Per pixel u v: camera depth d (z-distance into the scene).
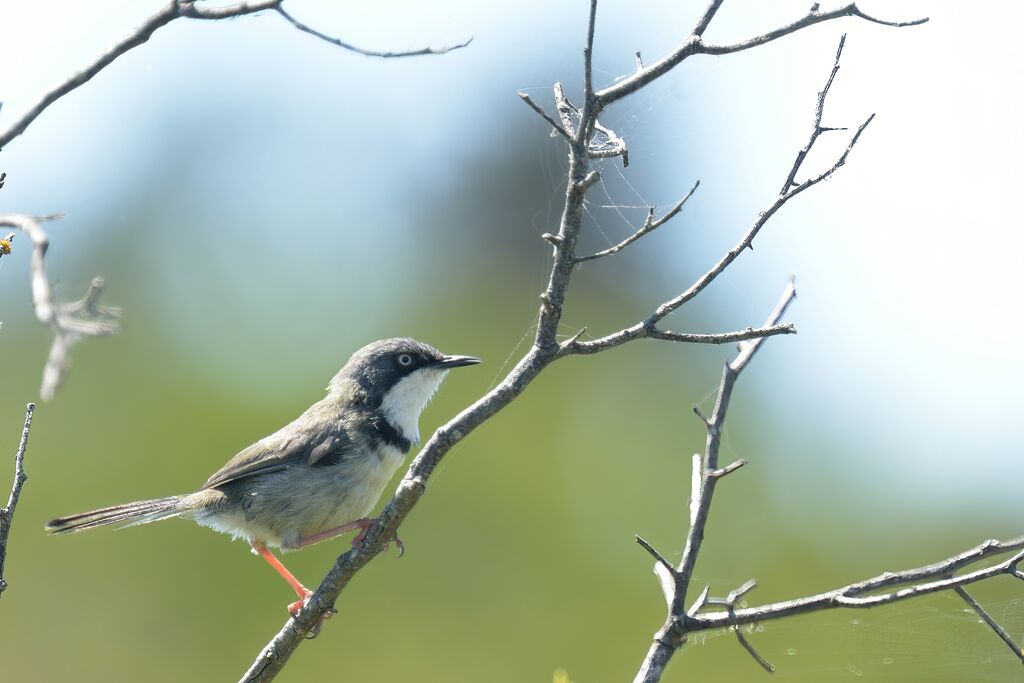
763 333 5.38
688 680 12.91
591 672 14.09
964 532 14.84
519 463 16.52
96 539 14.48
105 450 15.33
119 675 13.46
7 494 14.58
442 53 5.66
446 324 20.23
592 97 5.23
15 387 15.32
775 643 10.02
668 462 16.62
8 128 5.07
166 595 14.06
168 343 17.05
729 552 15.12
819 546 14.98
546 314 5.57
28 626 13.74
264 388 16.84
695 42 5.31
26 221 4.22
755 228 5.50
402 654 14.05
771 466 16.14
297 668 13.80
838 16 5.36
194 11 5.28
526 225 21.81
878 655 9.08
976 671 8.50
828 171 5.46
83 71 5.19
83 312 4.05
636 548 15.38
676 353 18.55
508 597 14.87
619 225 19.81
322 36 5.48
